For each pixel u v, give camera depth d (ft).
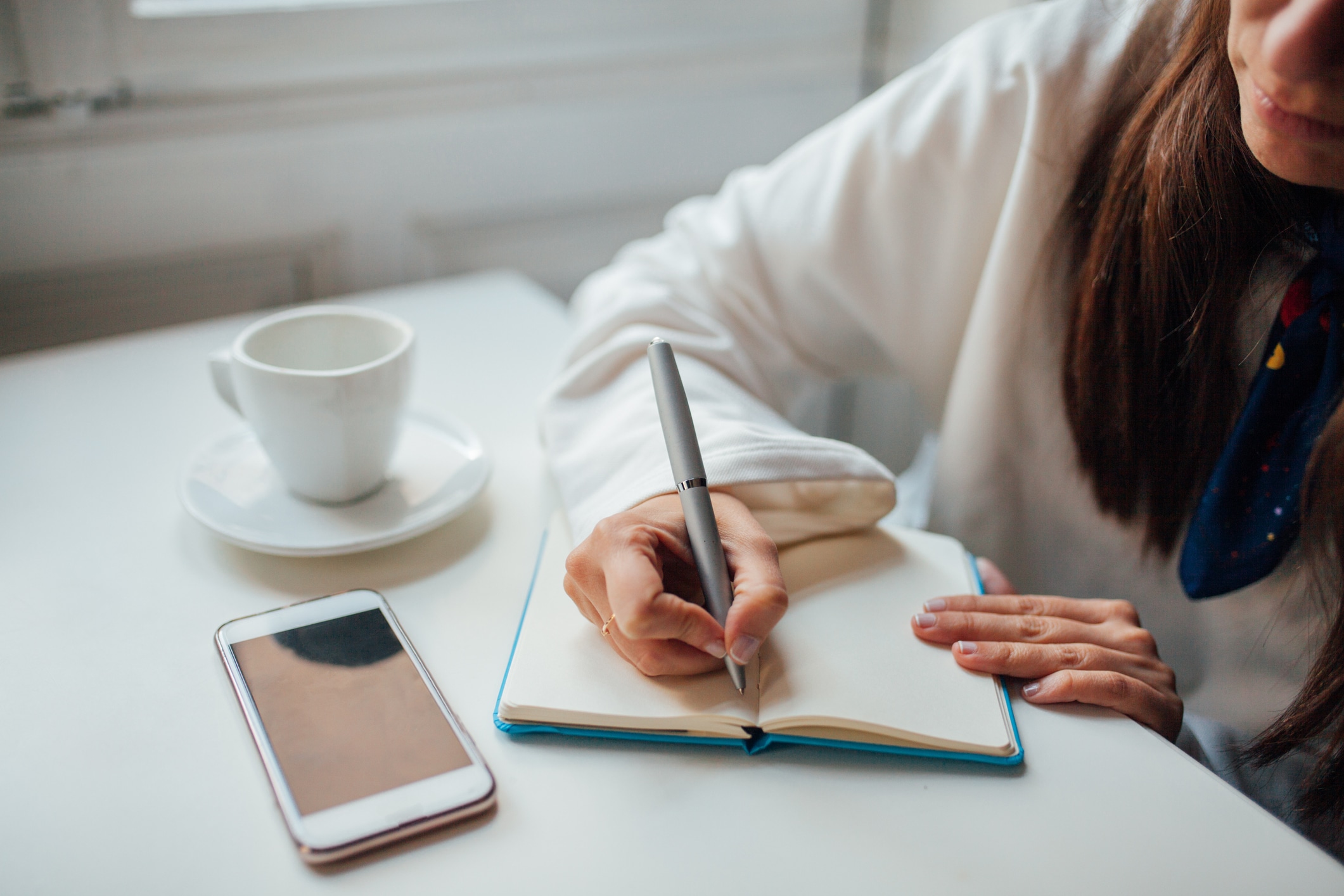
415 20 2.81
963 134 2.03
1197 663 1.94
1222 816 1.19
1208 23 1.57
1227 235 1.65
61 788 1.18
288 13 2.64
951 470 2.11
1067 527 2.09
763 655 1.36
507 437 2.06
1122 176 1.75
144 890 1.06
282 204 2.82
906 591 1.52
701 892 1.08
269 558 1.64
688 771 1.24
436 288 2.83
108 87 2.47
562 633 1.40
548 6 3.01
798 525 1.63
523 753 1.25
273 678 1.33
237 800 1.18
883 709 1.26
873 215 2.13
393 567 1.63
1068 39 1.96
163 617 1.49
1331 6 1.12
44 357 2.33
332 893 1.06
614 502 1.55
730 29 3.36
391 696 1.31
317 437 1.59
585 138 3.24
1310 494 1.59
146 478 1.86
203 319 2.84
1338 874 1.12
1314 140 1.24
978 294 2.08
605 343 2.09
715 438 1.63
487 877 1.08
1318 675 1.53
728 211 2.37
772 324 2.30
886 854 1.13
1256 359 1.77
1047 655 1.38
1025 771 1.24
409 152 2.95
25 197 2.47
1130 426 1.83
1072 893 1.09
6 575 1.57
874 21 3.61
